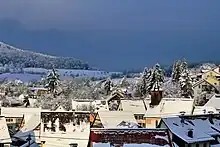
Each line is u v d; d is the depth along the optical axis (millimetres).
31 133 87188
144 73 179000
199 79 171750
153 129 50688
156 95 106562
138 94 175125
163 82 169125
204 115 66812
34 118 99688
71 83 199500
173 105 103312
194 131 60844
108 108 124750
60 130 71688
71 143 70438
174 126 60250
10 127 122938
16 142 84812
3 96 176750
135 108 115438
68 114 73250
